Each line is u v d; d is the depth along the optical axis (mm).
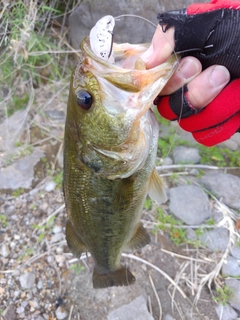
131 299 379
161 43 202
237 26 195
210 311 368
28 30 479
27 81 548
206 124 221
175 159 479
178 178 458
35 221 444
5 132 521
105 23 196
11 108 546
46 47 540
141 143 226
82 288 392
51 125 530
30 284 397
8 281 401
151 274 395
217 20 196
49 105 549
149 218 430
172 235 416
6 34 505
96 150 227
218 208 429
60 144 510
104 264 315
